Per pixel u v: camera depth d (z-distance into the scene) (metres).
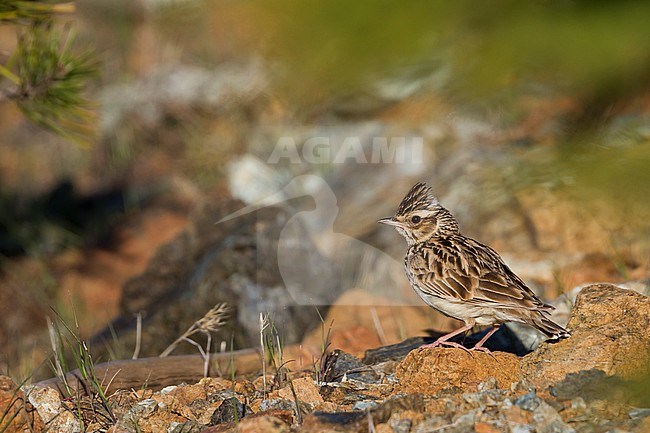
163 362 10.02
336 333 11.54
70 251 18.20
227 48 21.83
